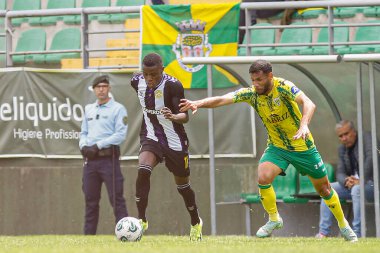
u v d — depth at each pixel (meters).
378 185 33.06
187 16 38.62
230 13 38.41
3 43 44.28
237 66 37.50
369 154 34.84
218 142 39.44
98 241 25.05
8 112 40.19
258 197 37.81
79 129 39.75
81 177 39.91
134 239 24.64
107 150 37.44
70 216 40.06
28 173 40.28
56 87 39.88
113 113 37.69
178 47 38.62
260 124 39.66
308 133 22.70
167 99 25.02
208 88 35.91
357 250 17.98
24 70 40.03
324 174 25.12
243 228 39.09
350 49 39.97
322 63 33.94
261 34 41.88
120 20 45.38
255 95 24.41
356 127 38.62
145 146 25.09
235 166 39.50
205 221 39.41
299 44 37.81
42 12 40.69
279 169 25.45
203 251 17.25
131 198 39.53
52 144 39.97
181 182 25.88
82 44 40.28
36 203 40.31
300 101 23.36
